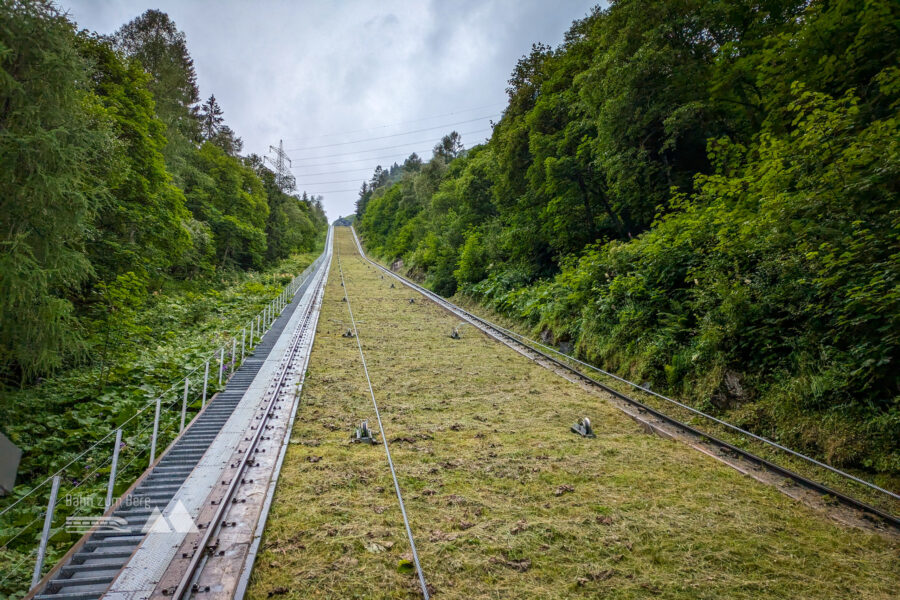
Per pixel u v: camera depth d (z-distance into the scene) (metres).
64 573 4.52
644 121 14.62
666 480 7.25
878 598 4.59
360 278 48.06
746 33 13.50
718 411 9.66
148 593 4.20
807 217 8.70
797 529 5.86
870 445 6.95
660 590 4.67
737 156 12.66
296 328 20.23
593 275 15.81
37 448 8.09
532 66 27.28
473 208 36.09
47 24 7.57
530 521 5.98
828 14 10.07
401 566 4.93
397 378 13.35
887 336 6.98
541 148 21.05
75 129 8.32
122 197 18.42
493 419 10.15
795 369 8.58
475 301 28.16
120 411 9.54
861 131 8.29
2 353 8.15
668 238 13.05
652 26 14.22
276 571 4.82
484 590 4.64
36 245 7.96
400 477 7.18
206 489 6.35
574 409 10.85
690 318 11.66
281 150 73.75
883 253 7.46
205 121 55.88
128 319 13.41
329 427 9.34
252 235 44.47
